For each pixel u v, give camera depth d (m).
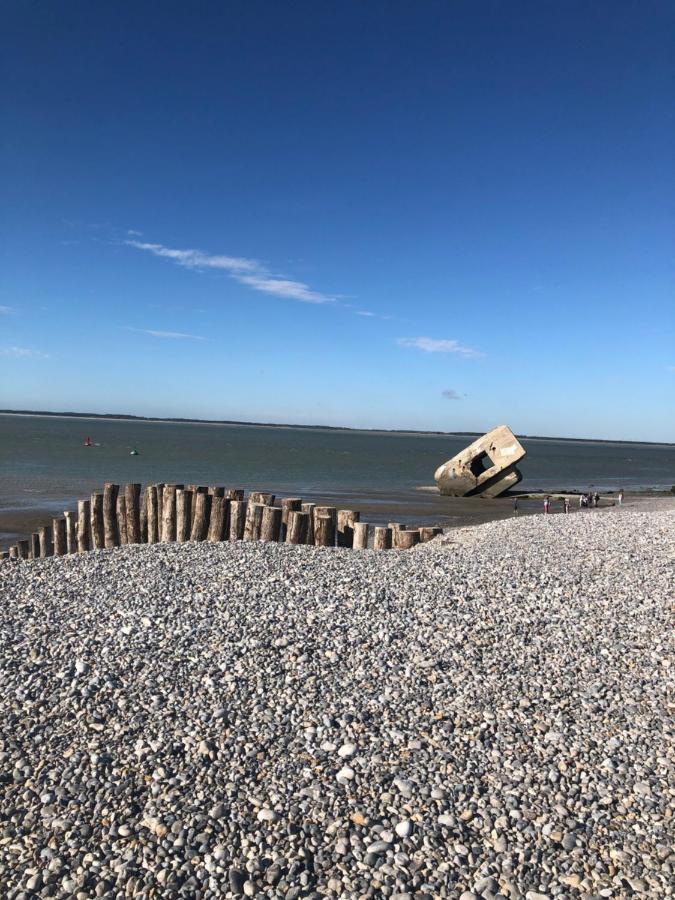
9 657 5.68
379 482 36.69
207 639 6.05
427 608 7.04
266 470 43.09
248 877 3.34
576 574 8.68
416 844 3.56
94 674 5.36
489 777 4.12
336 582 7.88
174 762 4.25
